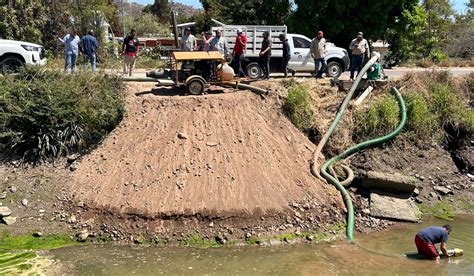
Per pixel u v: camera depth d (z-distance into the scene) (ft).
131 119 44.29
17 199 38.17
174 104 44.98
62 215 36.58
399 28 92.53
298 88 48.44
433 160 46.68
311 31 89.66
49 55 79.25
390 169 44.83
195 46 54.80
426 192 43.21
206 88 48.42
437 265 31.81
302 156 43.27
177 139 41.75
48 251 33.06
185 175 38.83
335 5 86.89
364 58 52.54
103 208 36.50
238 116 44.93
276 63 57.06
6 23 79.66
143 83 49.39
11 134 41.75
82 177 39.78
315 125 46.88
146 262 31.68
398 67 92.43
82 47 53.57
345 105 48.73
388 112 47.96
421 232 33.14
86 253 32.86
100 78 46.96
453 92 52.80
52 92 43.80
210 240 34.81
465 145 48.47
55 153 41.98
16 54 54.95
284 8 100.01
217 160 40.37
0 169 41.01
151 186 37.93
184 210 36.09
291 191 38.93
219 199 37.14
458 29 126.52
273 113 46.62
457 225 38.68
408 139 47.80
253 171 39.96
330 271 30.86
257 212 36.63
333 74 57.82
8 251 32.96
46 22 86.22
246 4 102.27
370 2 87.15
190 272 30.40
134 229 35.29
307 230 36.32
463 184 44.62
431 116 49.29
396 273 30.55
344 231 36.78
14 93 44.16
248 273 30.40
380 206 39.93
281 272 30.63
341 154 44.93
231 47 56.18
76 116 43.06
